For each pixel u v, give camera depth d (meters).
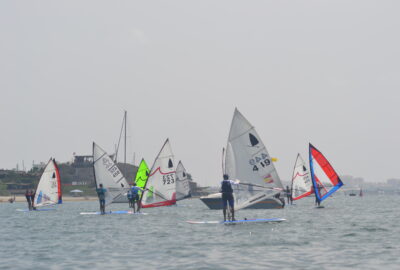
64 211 94.44
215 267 24.84
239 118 47.62
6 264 26.52
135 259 27.75
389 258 27.33
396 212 80.00
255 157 47.72
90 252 30.81
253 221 50.44
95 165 79.00
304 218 61.19
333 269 24.12
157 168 71.69
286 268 24.44
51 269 24.91
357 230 43.41
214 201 94.19
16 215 79.88
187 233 41.41
